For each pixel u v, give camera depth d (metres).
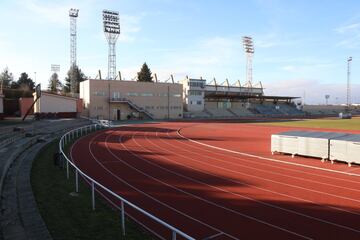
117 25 74.69
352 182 14.30
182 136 35.47
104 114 68.69
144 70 99.75
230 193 12.69
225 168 17.62
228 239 8.41
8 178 14.23
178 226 9.32
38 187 13.00
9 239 8.05
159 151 24.05
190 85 87.94
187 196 12.30
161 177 15.45
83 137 33.12
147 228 9.15
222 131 42.09
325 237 8.45
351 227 9.12
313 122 62.75
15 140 25.14
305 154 20.38
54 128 37.69
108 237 8.35
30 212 10.05
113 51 74.81
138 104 73.69
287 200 11.72
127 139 31.98
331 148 18.92
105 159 20.38
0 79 112.44
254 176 15.63
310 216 10.04
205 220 9.78
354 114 115.50
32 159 18.89
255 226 9.28
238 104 102.88
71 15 78.50
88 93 67.19
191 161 19.80
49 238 8.15
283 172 16.50
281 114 105.44
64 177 14.95
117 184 14.09
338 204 11.20
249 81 110.50
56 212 10.13
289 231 8.89
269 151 23.98
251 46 108.00
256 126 51.50
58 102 57.28
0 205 10.65
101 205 11.00
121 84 71.06
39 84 48.94
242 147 26.39
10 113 65.19
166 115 78.44
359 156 17.59
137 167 17.88
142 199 11.92
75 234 8.48
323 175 15.74
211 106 96.69
